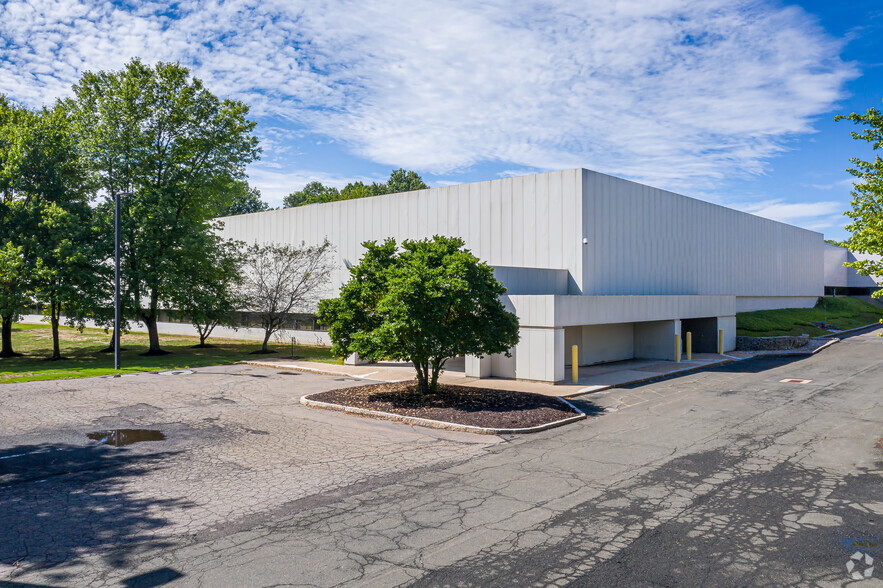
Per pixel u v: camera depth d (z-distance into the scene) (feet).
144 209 93.56
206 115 103.19
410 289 49.26
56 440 40.45
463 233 94.73
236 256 115.24
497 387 64.08
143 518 26.17
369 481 31.50
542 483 31.17
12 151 88.38
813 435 42.75
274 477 32.24
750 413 51.11
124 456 36.47
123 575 20.53
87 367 81.56
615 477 32.32
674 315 91.30
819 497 28.99
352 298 54.65
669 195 105.09
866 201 42.34
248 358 93.35
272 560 21.68
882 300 202.59
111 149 95.14
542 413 47.96
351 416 48.42
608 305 76.48
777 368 83.92
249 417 48.01
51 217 86.07
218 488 30.37
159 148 100.68
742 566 21.22
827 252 207.82
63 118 98.48
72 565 21.36
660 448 38.88
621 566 21.17
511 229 89.35
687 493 29.55
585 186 82.84
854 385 67.31
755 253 143.64
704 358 94.84
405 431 43.37
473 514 26.50
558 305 67.36
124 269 92.73
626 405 55.01
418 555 22.11
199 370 78.64
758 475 32.73
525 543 23.24
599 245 85.71
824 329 135.33
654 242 100.17
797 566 21.25
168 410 50.85
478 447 38.99
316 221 116.06
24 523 25.57
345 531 24.52
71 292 86.53
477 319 53.83
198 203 106.01
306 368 78.33
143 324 152.35
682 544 23.18
